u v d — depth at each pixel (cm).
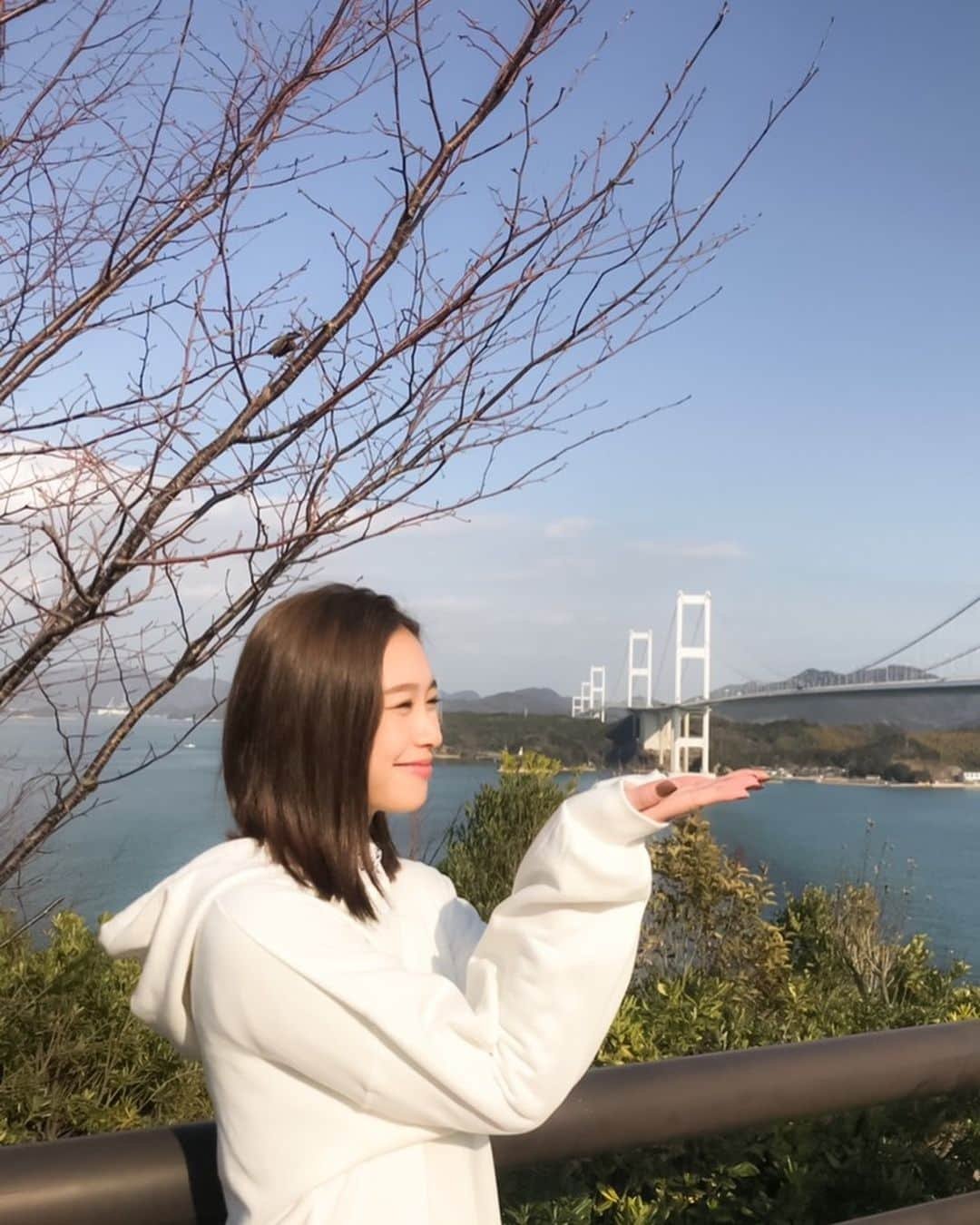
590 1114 116
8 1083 222
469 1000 94
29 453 155
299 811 97
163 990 93
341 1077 86
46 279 162
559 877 90
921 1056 136
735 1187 219
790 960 432
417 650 102
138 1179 96
